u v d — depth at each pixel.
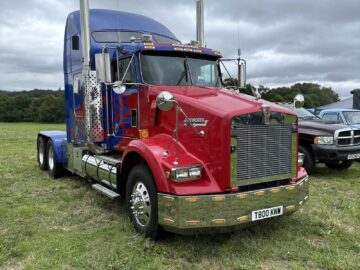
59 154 8.38
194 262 4.09
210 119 4.27
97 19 6.90
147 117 5.30
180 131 4.63
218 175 4.18
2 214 5.75
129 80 5.71
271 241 4.62
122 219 5.46
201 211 4.02
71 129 7.82
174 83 5.62
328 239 4.75
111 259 4.09
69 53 7.70
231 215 4.08
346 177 8.83
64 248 4.38
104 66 5.16
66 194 6.99
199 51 5.84
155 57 5.58
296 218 5.45
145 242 4.46
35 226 5.22
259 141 4.35
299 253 4.27
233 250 4.36
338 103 23.00
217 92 5.14
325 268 3.95
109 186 5.80
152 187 4.46
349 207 6.07
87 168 6.59
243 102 4.53
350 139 8.64
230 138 4.13
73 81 7.50
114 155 6.35
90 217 5.61
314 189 7.48
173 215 4.05
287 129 4.61
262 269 3.91
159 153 4.40
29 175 8.93
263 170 4.40
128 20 7.16
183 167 4.13
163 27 7.56
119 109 6.06
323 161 8.89
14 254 4.25
